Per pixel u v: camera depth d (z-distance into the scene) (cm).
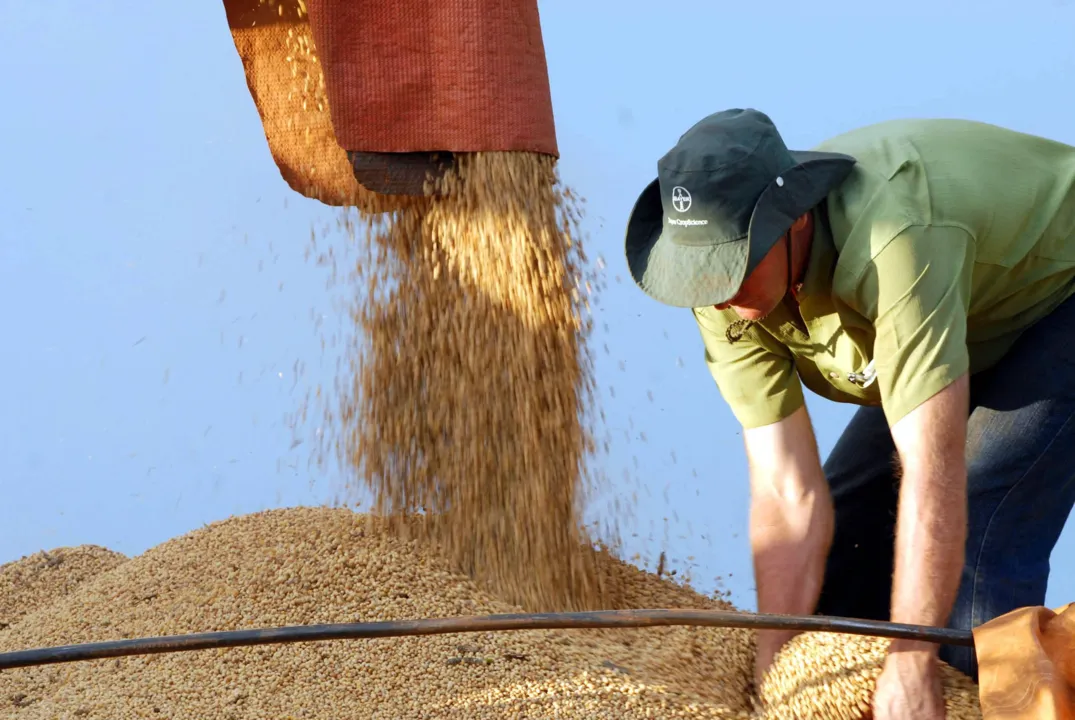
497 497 988
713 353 826
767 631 802
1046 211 745
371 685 788
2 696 880
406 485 1018
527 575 967
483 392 988
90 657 603
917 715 668
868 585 945
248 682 810
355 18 957
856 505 940
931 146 710
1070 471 796
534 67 998
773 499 823
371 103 961
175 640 603
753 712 787
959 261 672
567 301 994
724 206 674
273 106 1076
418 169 988
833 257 701
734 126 691
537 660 802
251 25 1068
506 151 976
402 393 1028
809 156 713
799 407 825
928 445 660
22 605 1193
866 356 750
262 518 1103
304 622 880
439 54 967
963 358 664
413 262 1031
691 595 1041
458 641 829
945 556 660
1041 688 561
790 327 776
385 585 919
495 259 979
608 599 995
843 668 720
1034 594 782
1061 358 780
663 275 697
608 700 755
